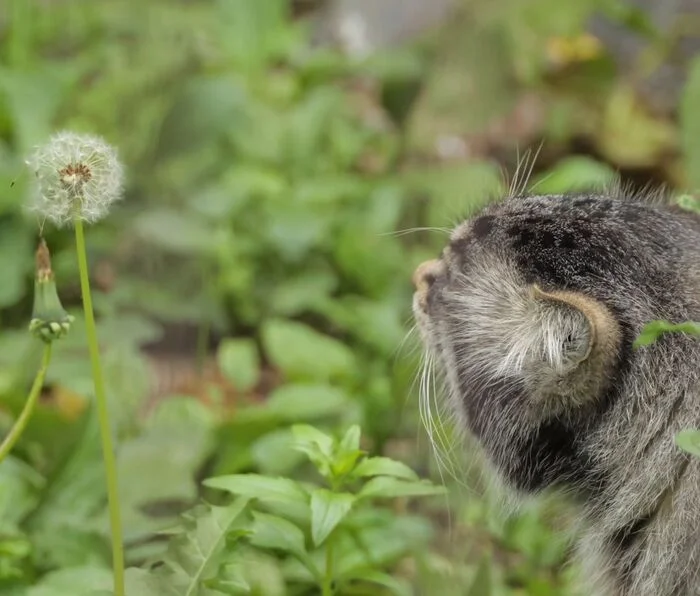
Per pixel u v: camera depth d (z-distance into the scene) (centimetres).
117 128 1052
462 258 640
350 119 1231
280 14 1234
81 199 489
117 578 509
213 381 933
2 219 938
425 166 1184
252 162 1084
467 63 1225
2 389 768
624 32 1362
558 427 592
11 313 930
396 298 979
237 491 566
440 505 768
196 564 553
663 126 1216
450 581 675
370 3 1369
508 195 680
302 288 984
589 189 774
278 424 784
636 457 569
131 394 782
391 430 828
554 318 569
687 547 552
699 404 555
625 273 578
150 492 662
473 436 645
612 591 617
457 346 633
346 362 874
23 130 991
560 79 1247
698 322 563
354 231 1017
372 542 657
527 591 705
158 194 1006
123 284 941
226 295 977
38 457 737
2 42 1222
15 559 617
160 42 1127
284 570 643
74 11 1232
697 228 617
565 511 633
